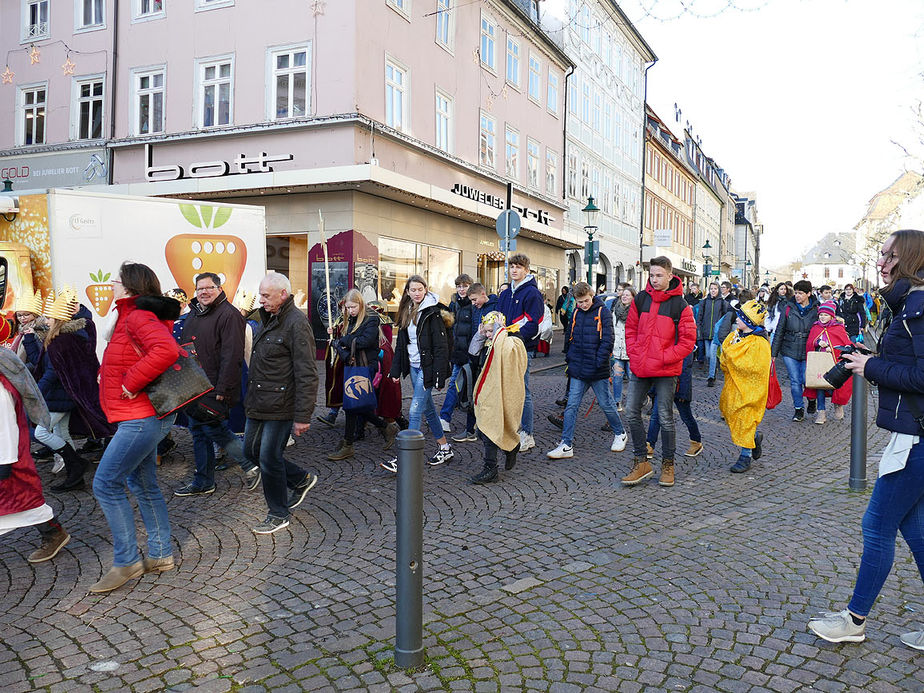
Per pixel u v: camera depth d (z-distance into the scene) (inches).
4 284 310.5
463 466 280.7
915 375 120.7
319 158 625.9
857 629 134.4
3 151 766.5
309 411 195.3
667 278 244.2
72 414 249.8
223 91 667.4
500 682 122.1
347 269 625.0
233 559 181.3
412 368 280.8
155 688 121.0
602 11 1290.6
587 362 290.7
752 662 128.5
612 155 1381.6
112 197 331.9
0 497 171.2
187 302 287.9
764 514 217.3
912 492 127.1
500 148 911.7
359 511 221.5
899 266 125.3
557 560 179.0
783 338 390.3
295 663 128.9
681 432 352.5
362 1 619.5
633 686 120.8
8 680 123.3
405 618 125.8
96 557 183.0
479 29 845.8
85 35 726.5
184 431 344.5
